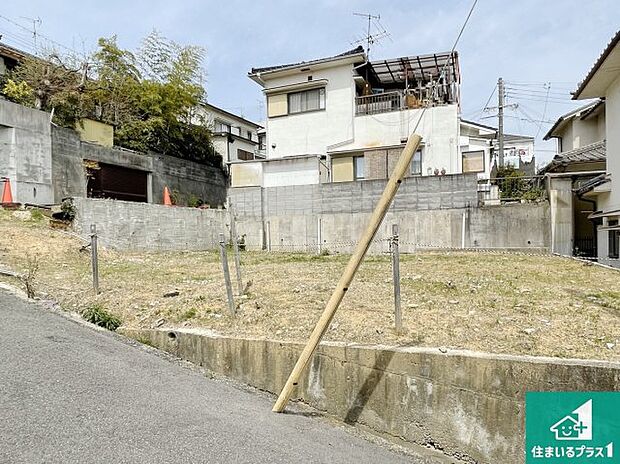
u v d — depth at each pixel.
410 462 2.62
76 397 2.60
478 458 2.76
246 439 2.40
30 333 3.54
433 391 2.89
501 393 2.73
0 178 9.91
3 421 2.23
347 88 16.86
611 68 8.54
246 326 3.93
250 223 15.27
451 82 16.20
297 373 2.89
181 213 13.21
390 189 2.82
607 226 9.45
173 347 3.84
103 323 4.15
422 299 4.84
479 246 12.09
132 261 8.71
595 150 13.09
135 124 15.04
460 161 15.35
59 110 12.42
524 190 13.08
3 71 13.87
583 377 2.64
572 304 4.61
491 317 4.00
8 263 6.40
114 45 15.56
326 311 2.88
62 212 9.84
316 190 14.48
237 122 26.75
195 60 17.66
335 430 2.86
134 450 2.12
